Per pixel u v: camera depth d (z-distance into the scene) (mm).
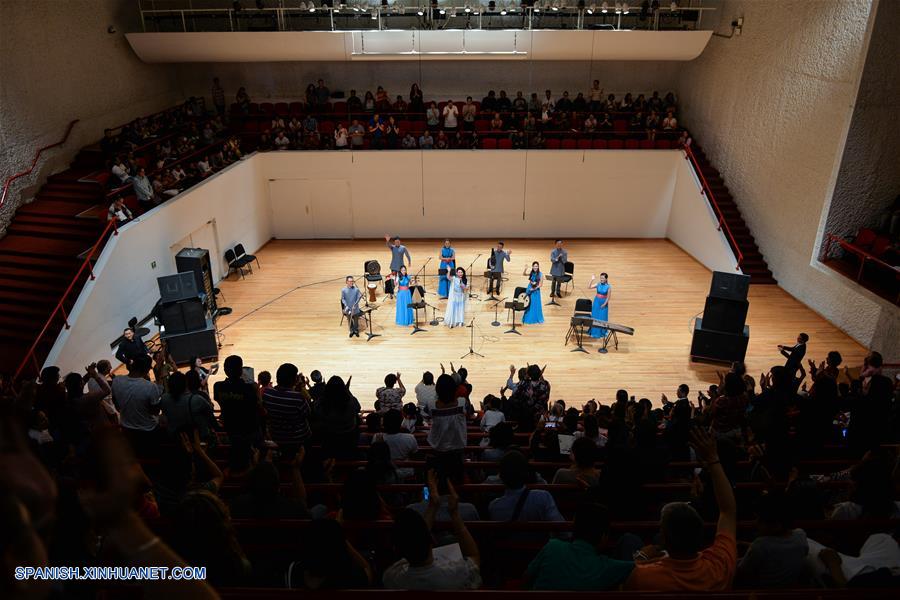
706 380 13352
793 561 3051
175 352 13719
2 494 836
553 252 17312
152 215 15141
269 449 6082
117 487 1171
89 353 12953
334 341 15062
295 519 3793
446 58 20250
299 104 22844
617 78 23422
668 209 22219
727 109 20031
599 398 12656
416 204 22094
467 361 14125
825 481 5055
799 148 16406
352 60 21766
